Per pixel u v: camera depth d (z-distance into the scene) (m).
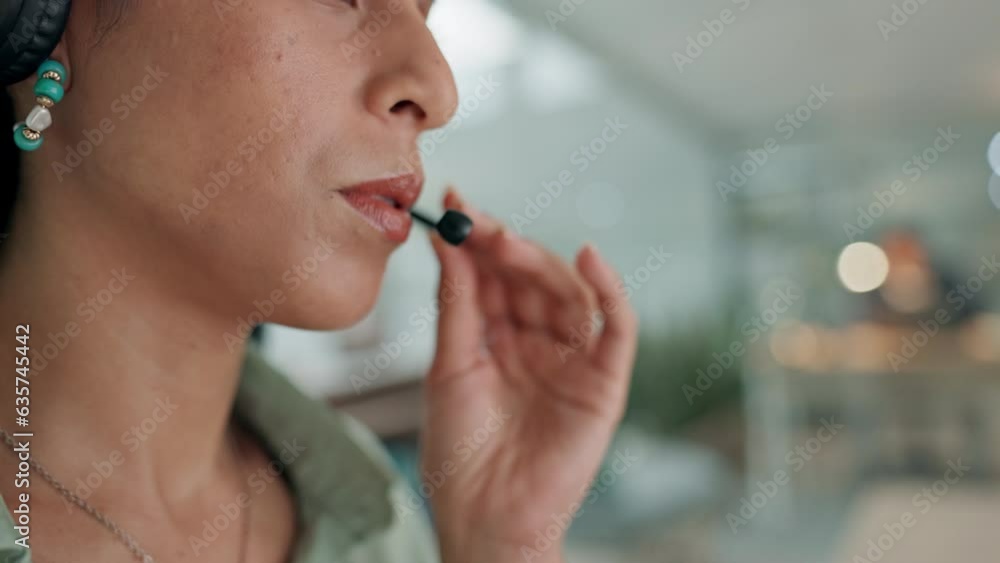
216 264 0.50
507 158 6.19
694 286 6.27
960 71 4.01
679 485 3.75
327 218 0.50
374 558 0.74
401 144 0.52
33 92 0.51
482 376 0.78
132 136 0.48
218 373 0.56
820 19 3.33
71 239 0.50
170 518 0.56
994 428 3.52
